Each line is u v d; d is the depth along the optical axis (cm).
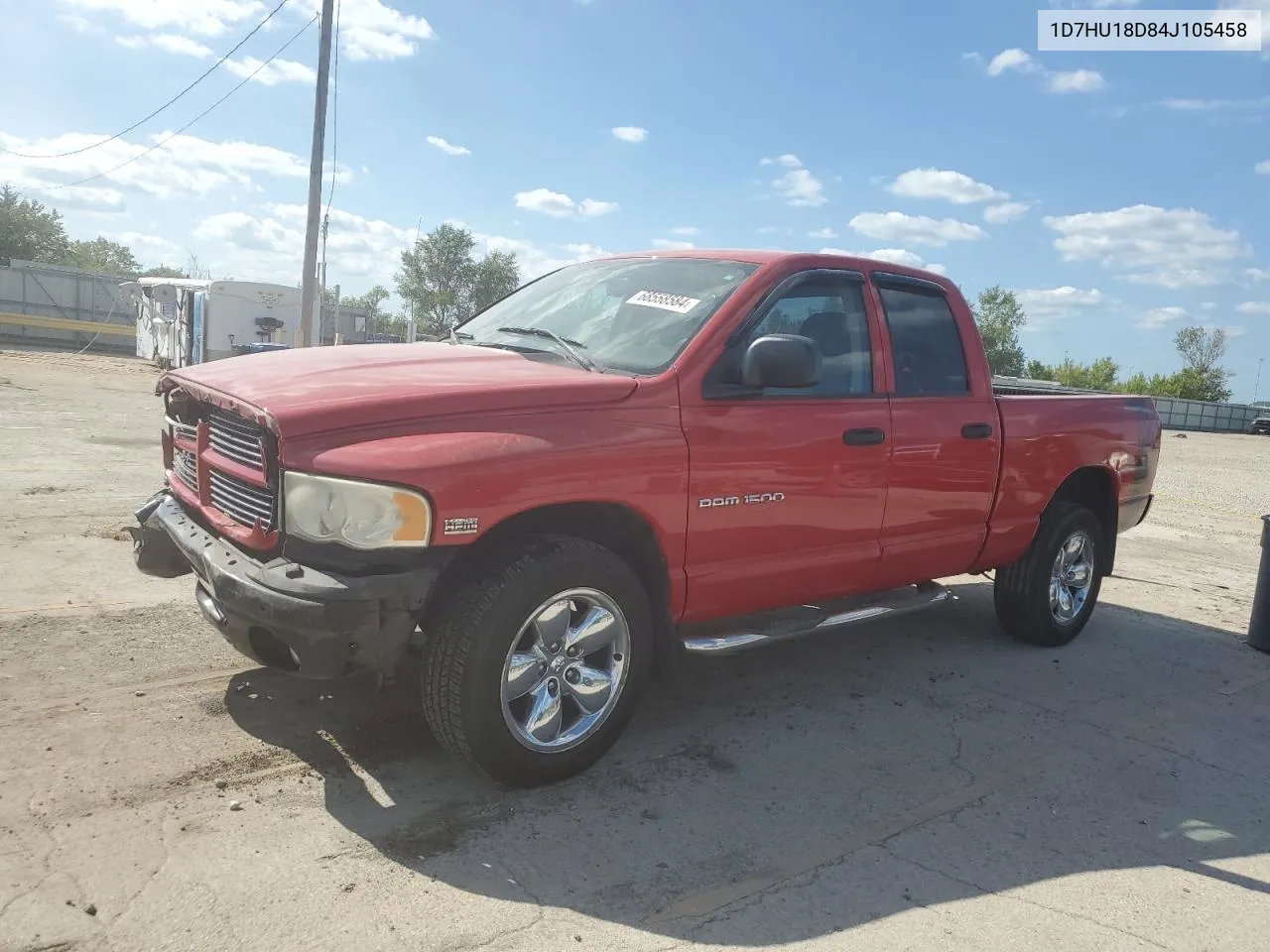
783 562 422
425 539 311
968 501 506
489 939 268
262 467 323
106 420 1371
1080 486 610
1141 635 660
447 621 332
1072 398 580
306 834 314
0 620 488
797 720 451
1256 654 638
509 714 339
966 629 634
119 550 639
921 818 362
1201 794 405
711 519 388
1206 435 5022
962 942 284
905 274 491
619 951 267
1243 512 1481
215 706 406
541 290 500
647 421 366
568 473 340
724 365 395
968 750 432
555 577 338
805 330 434
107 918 263
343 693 427
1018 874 327
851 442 435
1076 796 393
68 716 387
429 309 7650
